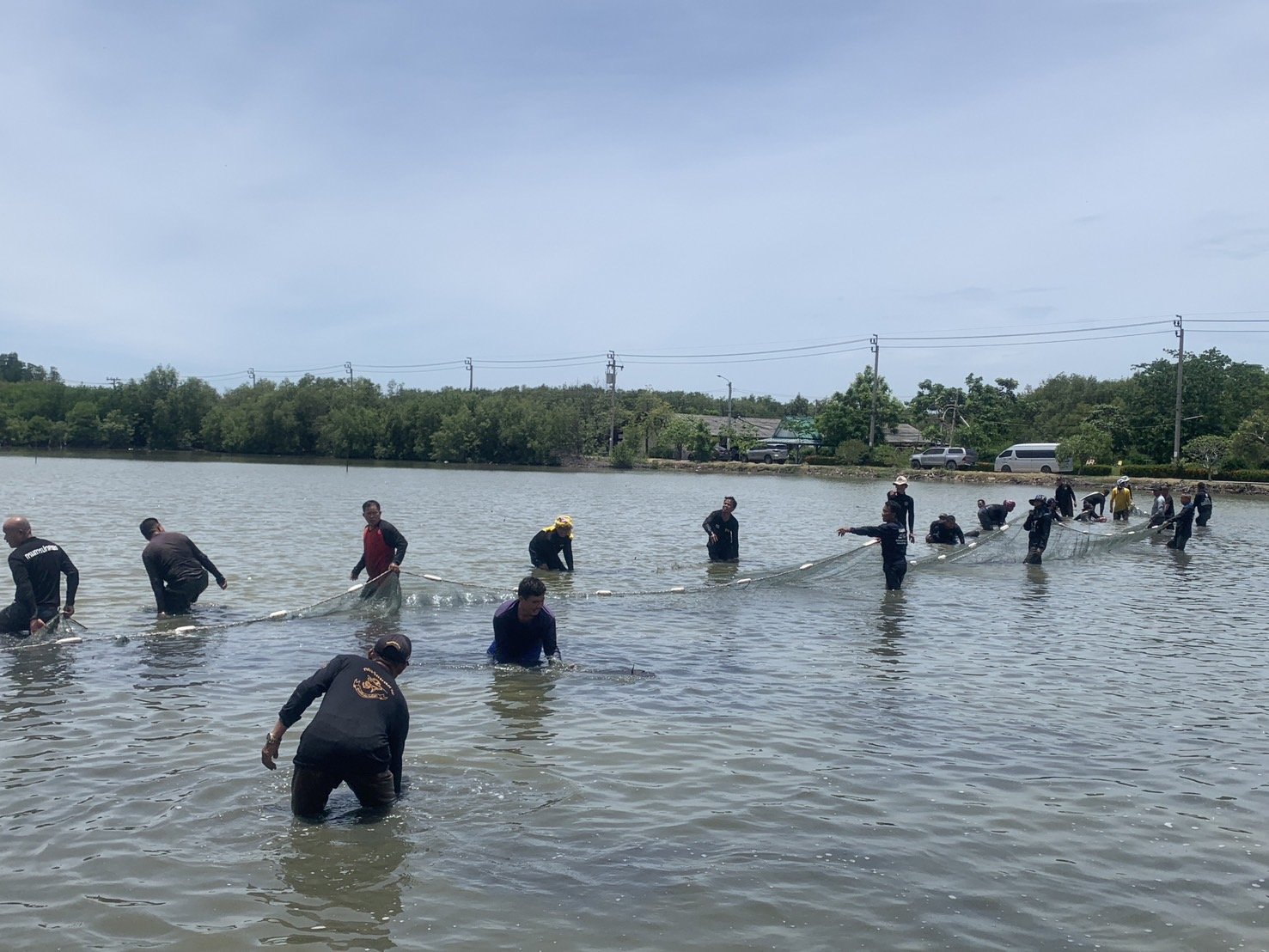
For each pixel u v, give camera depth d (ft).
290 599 53.21
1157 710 33.53
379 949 17.76
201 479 187.73
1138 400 255.29
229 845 21.86
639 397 391.45
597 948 17.95
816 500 156.15
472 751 28.09
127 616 47.06
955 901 19.92
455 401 352.49
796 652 41.65
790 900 19.79
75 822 22.89
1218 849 22.58
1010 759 28.32
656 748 28.58
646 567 69.72
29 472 200.64
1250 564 75.97
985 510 90.94
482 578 63.10
